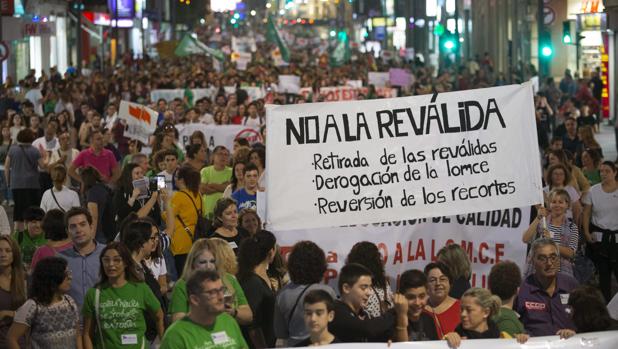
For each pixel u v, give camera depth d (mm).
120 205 17000
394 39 130500
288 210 11945
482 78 61312
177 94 41781
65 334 11094
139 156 19344
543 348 9570
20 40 69750
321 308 9188
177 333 8898
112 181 22031
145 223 12398
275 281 12500
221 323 9070
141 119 27438
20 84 46594
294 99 39625
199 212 16422
